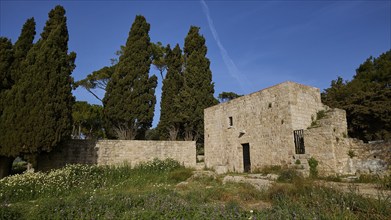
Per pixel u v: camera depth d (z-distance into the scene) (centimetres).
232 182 1220
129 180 1292
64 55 1520
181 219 543
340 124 1441
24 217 631
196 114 2500
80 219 559
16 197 915
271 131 1619
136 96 2370
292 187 832
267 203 770
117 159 1869
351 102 2050
